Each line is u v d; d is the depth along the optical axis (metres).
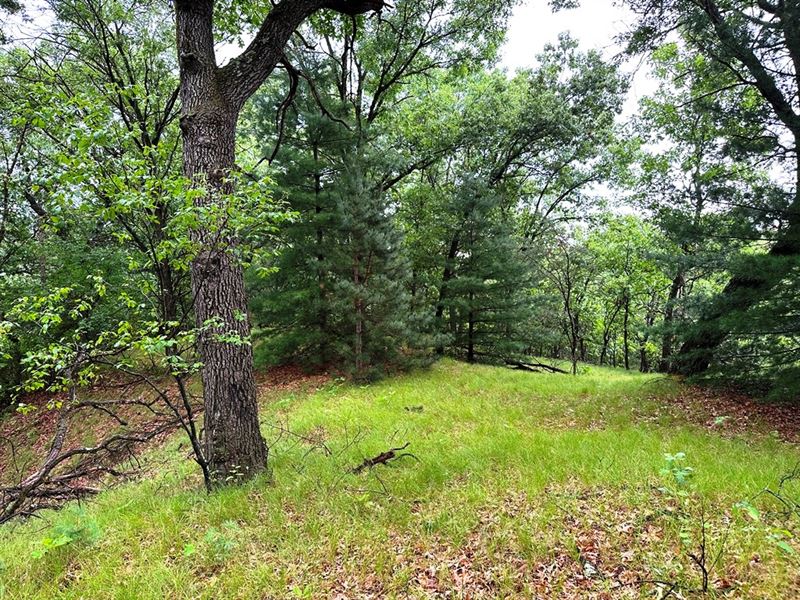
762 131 7.91
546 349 28.81
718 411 7.71
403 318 11.81
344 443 6.45
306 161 11.96
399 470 5.23
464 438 6.52
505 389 10.42
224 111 5.34
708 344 9.23
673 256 8.58
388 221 12.10
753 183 8.01
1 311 11.55
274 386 11.97
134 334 4.38
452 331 16.47
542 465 5.18
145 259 9.30
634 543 3.51
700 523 3.67
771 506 3.99
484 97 17.27
